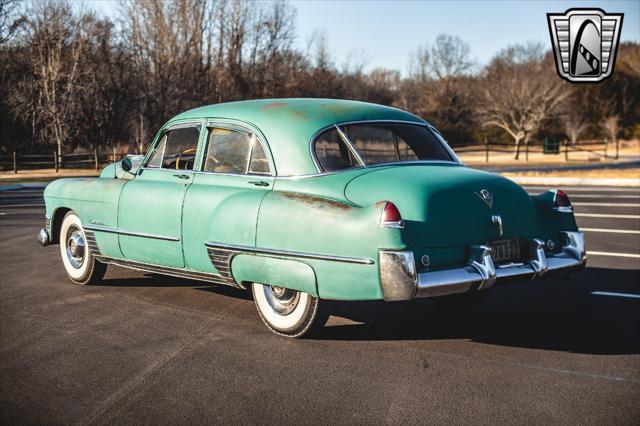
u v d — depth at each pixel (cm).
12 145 4003
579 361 425
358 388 381
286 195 461
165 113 3878
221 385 388
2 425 337
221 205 491
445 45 7656
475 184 458
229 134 521
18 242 966
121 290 636
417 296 408
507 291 632
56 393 379
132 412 351
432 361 428
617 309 556
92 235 615
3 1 3981
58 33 3769
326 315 466
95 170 3388
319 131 478
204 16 4509
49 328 509
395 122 516
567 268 487
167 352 449
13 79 4134
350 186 447
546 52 7606
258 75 4834
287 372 409
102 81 4031
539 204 507
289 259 444
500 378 396
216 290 634
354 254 414
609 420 335
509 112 5266
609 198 1603
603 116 7112
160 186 552
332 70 5694
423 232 423
